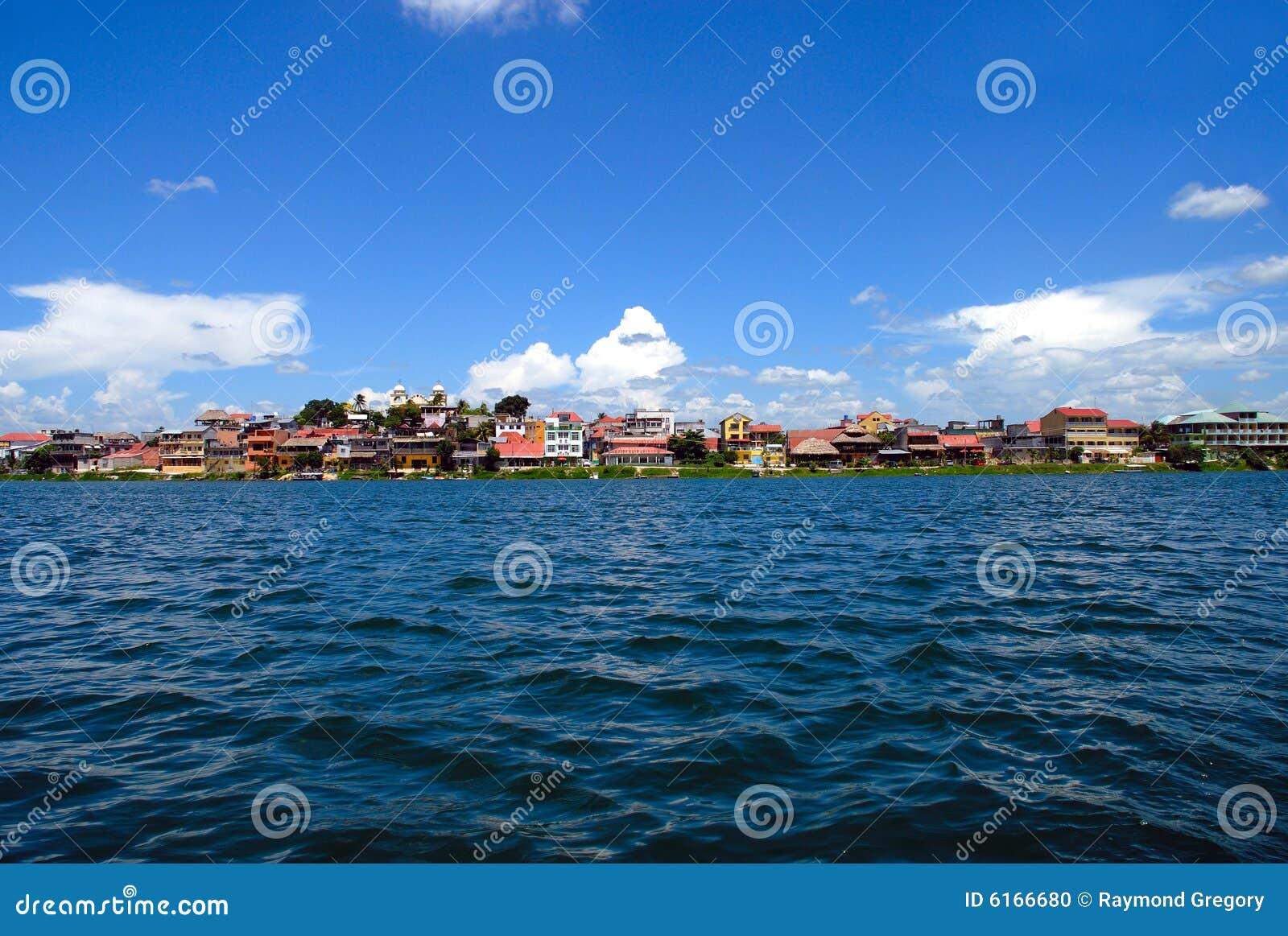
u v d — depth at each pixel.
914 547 33.66
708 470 138.38
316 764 10.35
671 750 10.71
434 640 17.17
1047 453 146.38
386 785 9.70
